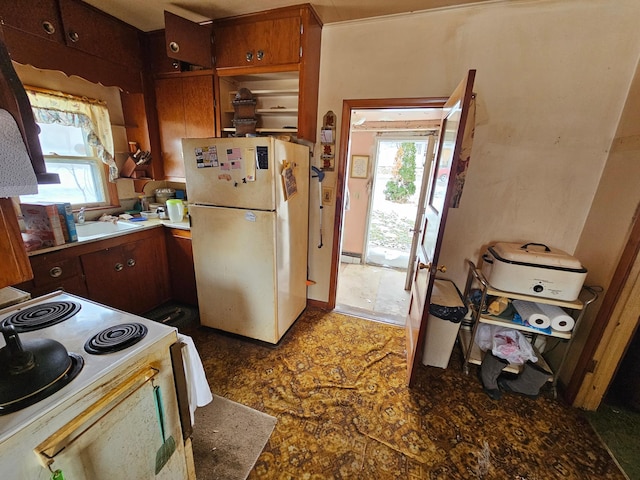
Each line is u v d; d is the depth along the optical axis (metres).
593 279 1.68
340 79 2.12
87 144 2.24
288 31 1.85
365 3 1.75
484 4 1.70
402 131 3.63
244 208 1.86
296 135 2.23
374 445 1.40
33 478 0.57
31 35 1.62
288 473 1.25
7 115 0.57
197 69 2.20
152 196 2.82
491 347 1.84
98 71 1.97
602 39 1.56
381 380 1.83
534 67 1.70
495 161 1.90
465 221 2.06
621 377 1.70
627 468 1.32
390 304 2.94
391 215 4.55
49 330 0.85
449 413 1.59
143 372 0.77
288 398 1.66
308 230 2.51
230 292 2.07
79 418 0.62
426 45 1.87
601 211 1.67
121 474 0.75
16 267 0.71
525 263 1.63
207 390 1.05
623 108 1.60
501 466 1.32
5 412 0.55
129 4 1.83
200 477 1.22
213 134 2.26
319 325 2.43
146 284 2.34
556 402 1.69
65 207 1.71
